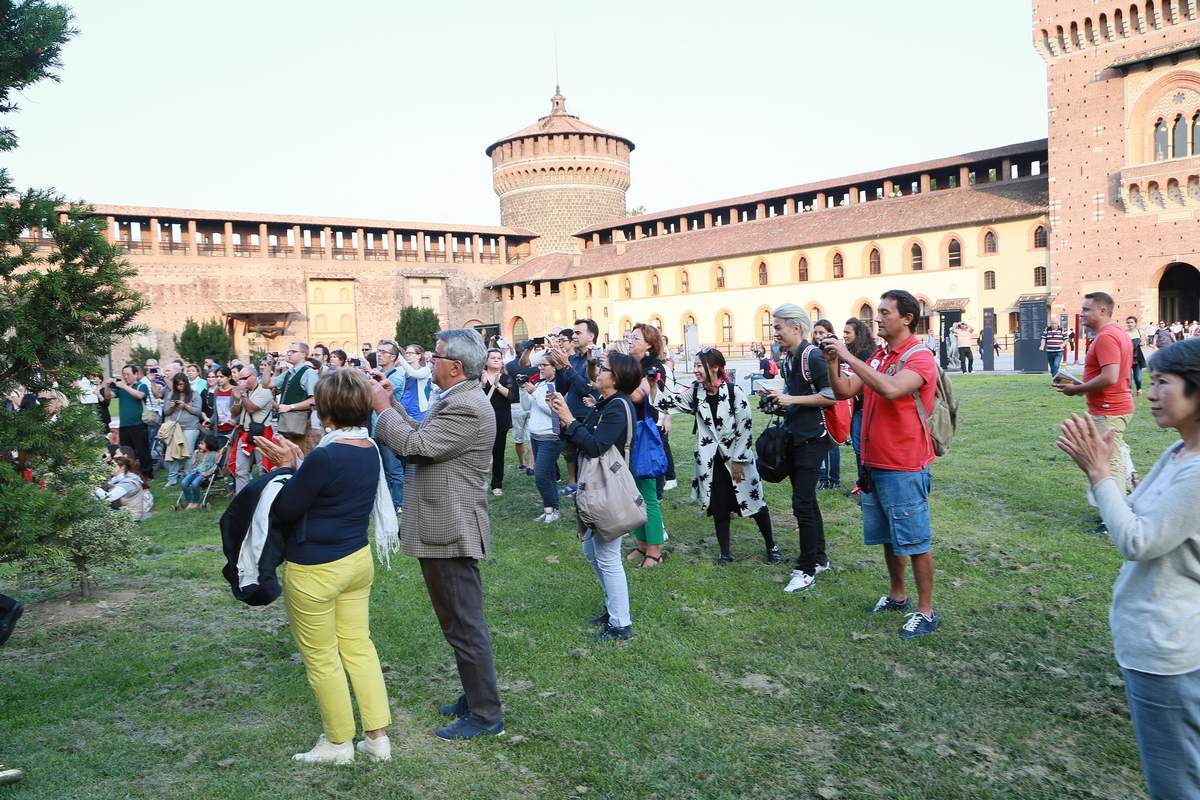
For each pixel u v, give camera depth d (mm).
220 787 3961
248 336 63781
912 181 58656
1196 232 38250
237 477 11242
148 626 6504
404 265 70688
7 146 5406
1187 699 2744
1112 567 6824
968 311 49062
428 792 3971
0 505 4961
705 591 6824
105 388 14281
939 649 5445
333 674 4180
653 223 73312
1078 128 42250
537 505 10609
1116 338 7160
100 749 4395
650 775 4098
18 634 6340
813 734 4480
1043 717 4547
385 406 4512
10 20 5238
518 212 81375
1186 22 38281
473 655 4520
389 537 5020
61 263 5418
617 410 5707
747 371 34062
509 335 74875
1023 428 13859
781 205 65062
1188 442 2830
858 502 9641
